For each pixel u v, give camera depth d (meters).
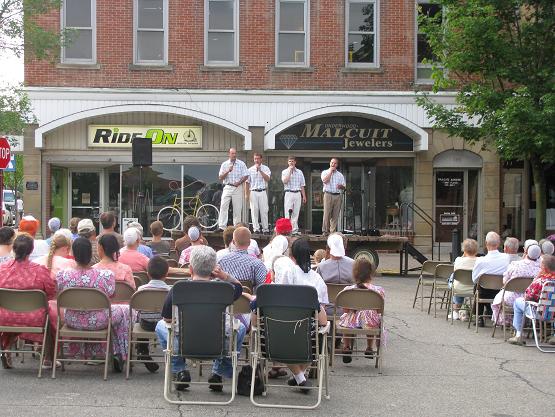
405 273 19.95
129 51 23.66
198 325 7.31
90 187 24.34
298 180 19.33
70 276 8.34
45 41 18.67
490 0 18.38
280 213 24.09
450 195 24.73
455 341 11.10
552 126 17.23
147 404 7.37
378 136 24.20
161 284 8.62
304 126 23.95
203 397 7.72
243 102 23.83
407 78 24.30
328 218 19.27
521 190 24.95
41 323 8.41
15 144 19.38
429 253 24.50
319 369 7.48
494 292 12.17
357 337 9.84
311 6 24.09
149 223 24.09
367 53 24.38
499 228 24.69
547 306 10.49
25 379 8.28
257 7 24.02
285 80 24.05
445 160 24.53
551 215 25.14
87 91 23.41
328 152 24.23
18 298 8.22
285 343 7.38
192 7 23.86
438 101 24.12
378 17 24.30
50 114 23.31
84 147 23.67
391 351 10.34
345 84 24.20
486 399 7.84
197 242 11.71
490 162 24.50
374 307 8.95
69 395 7.64
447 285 13.66
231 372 7.91
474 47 18.39
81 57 23.69
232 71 23.91
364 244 19.25
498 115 17.45
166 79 23.80
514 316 10.97
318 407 7.44
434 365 9.47
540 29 18.34
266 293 7.36
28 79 23.31
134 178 24.08
